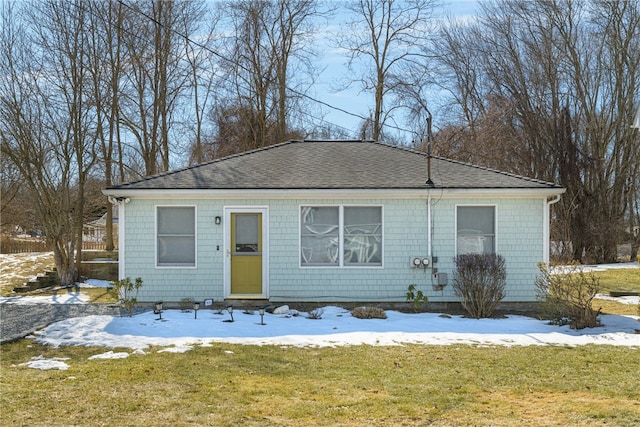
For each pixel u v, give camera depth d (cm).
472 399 700
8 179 2805
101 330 1091
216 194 1390
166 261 1416
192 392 720
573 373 827
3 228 3322
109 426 594
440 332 1113
